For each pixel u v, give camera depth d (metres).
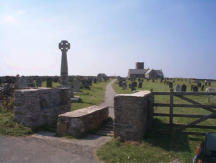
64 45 18.36
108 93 25.81
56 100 11.77
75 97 17.03
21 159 5.89
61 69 18.36
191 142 7.50
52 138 8.04
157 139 7.69
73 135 8.19
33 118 9.27
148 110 8.65
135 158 6.11
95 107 10.89
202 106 8.03
